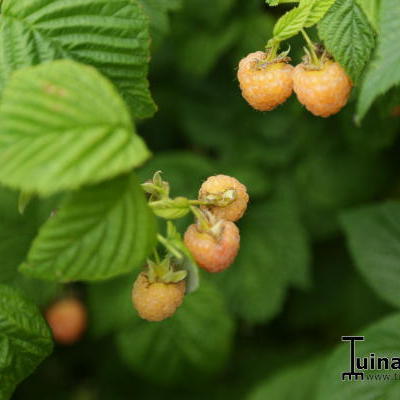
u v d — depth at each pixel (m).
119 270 0.54
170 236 0.56
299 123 0.86
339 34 0.58
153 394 0.94
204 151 0.95
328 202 0.86
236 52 0.83
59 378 1.01
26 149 0.52
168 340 0.81
